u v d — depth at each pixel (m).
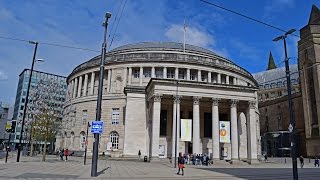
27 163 31.14
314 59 74.69
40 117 47.25
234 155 48.69
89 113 64.81
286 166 43.47
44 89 52.00
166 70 64.56
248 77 75.94
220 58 73.62
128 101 54.72
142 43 80.94
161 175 22.62
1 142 99.06
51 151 73.31
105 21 22.38
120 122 59.84
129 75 64.88
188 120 43.78
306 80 78.12
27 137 62.41
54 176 18.58
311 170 34.06
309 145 74.81
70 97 75.38
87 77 70.44
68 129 68.75
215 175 23.83
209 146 55.16
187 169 31.72
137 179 18.58
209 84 49.72
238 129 56.12
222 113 56.84
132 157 51.97
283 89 111.12
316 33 75.75
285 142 86.00
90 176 19.62
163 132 53.50
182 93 48.56
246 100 51.28
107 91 64.81
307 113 77.06
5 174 18.59
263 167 39.16
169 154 52.47
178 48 72.50
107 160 47.91
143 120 54.25
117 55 67.62
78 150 62.97
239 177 22.02
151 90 50.41
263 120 104.31
